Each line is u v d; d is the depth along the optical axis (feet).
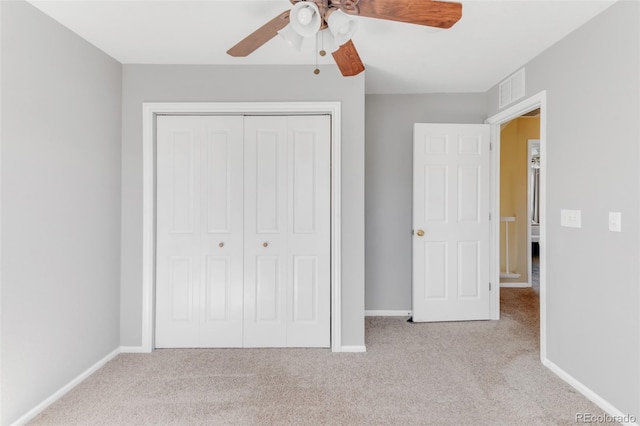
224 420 5.95
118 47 7.75
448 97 11.28
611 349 6.09
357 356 8.41
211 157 8.89
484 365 7.92
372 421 5.91
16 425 5.78
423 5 4.59
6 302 5.64
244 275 8.94
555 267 7.54
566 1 5.96
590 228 6.56
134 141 8.67
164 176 8.89
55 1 5.95
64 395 6.75
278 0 5.98
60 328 6.74
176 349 8.86
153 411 6.21
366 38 7.37
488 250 10.94
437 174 10.83
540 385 7.04
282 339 8.95
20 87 5.84
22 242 5.90
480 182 10.91
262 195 8.92
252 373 7.57
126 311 8.70
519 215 15.16
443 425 5.79
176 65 8.66
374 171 11.46
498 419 5.95
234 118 8.89
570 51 7.10
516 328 10.28
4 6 5.56
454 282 10.89
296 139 8.91
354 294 8.71
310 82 8.64
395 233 11.50
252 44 5.65
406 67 9.00
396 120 11.41
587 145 6.64
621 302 5.90
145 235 8.67
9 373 5.69
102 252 7.98
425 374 7.50
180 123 8.88
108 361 8.17
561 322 7.35
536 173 21.11
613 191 6.06
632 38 5.67
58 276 6.69
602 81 6.28
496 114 10.41
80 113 7.24
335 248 8.68
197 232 8.91
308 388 6.95
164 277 8.91
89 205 7.53
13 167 5.73
